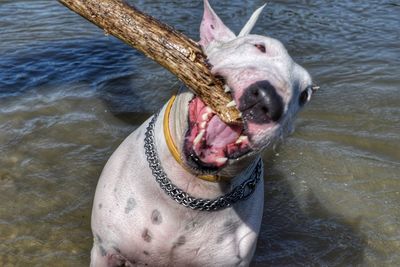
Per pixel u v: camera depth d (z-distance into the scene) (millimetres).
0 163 1390
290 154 1522
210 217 958
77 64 1918
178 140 909
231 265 998
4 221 1221
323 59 2066
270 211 1338
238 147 823
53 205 1281
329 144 1569
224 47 914
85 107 1649
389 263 1200
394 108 1752
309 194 1393
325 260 1203
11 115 1579
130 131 1560
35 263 1130
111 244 983
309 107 1738
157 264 996
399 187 1418
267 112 792
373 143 1584
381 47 2193
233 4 2566
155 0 2562
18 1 2479
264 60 855
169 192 935
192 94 899
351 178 1447
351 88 1856
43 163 1407
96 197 1011
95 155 1452
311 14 2508
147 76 1855
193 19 2346
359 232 1279
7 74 1812
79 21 2309
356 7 2635
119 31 934
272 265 1188
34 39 2102
